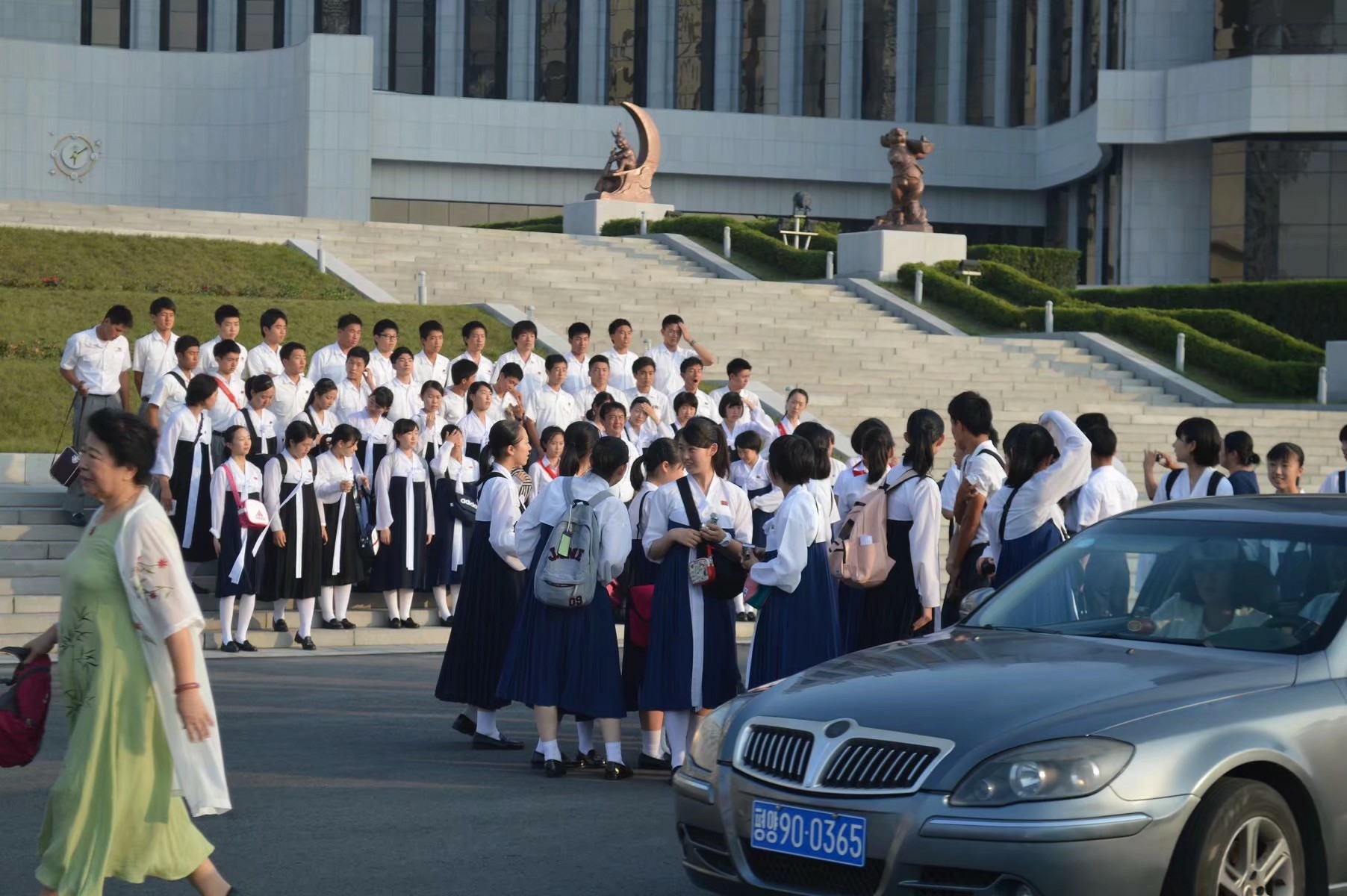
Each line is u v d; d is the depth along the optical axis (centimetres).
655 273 3516
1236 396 2988
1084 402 2688
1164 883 501
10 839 718
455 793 828
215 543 1351
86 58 5084
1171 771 501
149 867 536
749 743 565
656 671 855
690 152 5778
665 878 663
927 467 894
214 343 1586
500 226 5078
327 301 2600
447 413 1536
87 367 1558
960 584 955
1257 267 5109
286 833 734
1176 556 642
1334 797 536
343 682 1211
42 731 552
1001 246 4322
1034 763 500
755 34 6366
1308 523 627
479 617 957
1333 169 5041
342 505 1422
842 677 586
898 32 6262
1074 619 646
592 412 1508
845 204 5962
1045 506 909
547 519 879
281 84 5150
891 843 510
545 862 688
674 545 857
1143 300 4081
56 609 1454
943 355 2911
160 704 538
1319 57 4922
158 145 5150
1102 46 5625
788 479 836
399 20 6328
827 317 3173
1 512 1566
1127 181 5341
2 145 5000
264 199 5159
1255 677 551
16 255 2730
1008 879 495
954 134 6006
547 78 6406
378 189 5459
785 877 542
